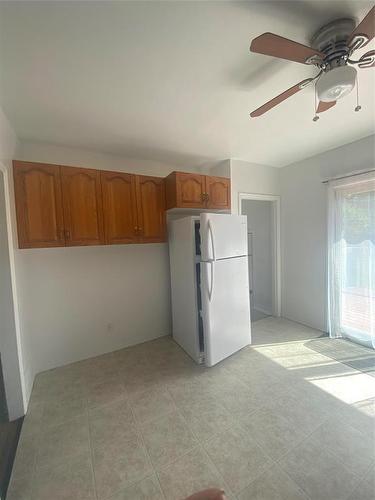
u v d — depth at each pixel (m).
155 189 2.69
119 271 2.83
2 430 1.64
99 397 1.98
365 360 2.39
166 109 1.85
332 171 2.83
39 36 1.13
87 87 1.55
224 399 1.90
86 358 2.64
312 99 1.75
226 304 2.46
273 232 3.64
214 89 1.62
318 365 2.33
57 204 2.14
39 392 2.06
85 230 2.27
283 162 3.30
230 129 2.23
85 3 0.99
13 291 1.76
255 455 1.40
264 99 1.75
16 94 1.59
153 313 3.09
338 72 1.13
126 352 2.76
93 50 1.24
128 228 2.51
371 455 1.38
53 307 2.46
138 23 1.09
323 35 1.15
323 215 2.99
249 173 3.25
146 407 1.84
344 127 2.26
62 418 1.75
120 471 1.34
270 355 2.55
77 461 1.41
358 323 2.69
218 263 2.36
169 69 1.41
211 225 2.30
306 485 1.23
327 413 1.72
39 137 2.26
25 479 1.31
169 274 3.18
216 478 1.28
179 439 1.54
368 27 0.98
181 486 1.25
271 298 3.86
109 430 1.63
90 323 2.67
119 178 2.45
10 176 1.91
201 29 1.14
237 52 1.29
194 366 2.42
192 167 3.31
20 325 1.89
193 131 2.26
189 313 2.56
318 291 3.15
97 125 2.07
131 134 2.27
